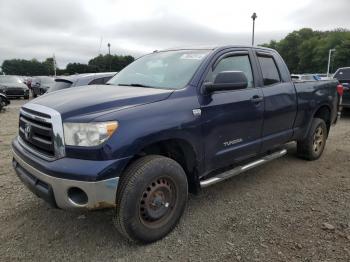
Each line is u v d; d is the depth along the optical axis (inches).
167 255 122.0
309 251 123.5
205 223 144.3
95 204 112.8
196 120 137.8
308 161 232.1
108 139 112.5
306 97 210.4
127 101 124.7
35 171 120.3
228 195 173.9
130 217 119.6
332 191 179.5
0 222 144.7
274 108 182.1
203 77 146.6
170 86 146.0
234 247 126.4
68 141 114.3
